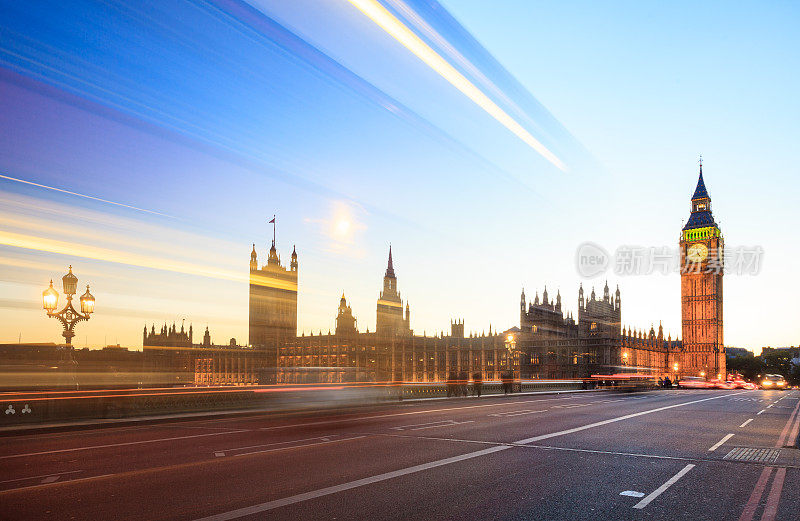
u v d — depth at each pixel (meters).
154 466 11.94
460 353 159.75
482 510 8.69
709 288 172.62
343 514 8.32
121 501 8.98
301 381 31.56
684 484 10.79
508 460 12.98
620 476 11.41
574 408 30.22
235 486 10.05
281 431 18.59
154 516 8.16
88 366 32.94
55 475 11.00
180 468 11.70
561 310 153.38
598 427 20.33
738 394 58.97
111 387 24.42
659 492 10.09
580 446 15.43
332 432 18.23
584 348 140.50
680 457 13.85
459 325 186.38
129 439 16.50
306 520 7.99
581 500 9.42
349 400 32.12
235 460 12.70
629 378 83.62
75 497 9.24
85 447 14.78
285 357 193.62
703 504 9.31
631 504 9.23
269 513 8.32
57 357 28.09
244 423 21.56
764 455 14.27
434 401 37.56
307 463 12.34
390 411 28.00
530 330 151.25
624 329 145.62
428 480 10.71
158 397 23.67
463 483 10.50
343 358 178.38
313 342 186.75
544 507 8.94
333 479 10.70
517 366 147.88
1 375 22.97
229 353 195.88
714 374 168.00
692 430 19.91
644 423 22.14
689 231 177.75
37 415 19.83
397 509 8.65
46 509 8.53
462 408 30.08
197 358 196.12
